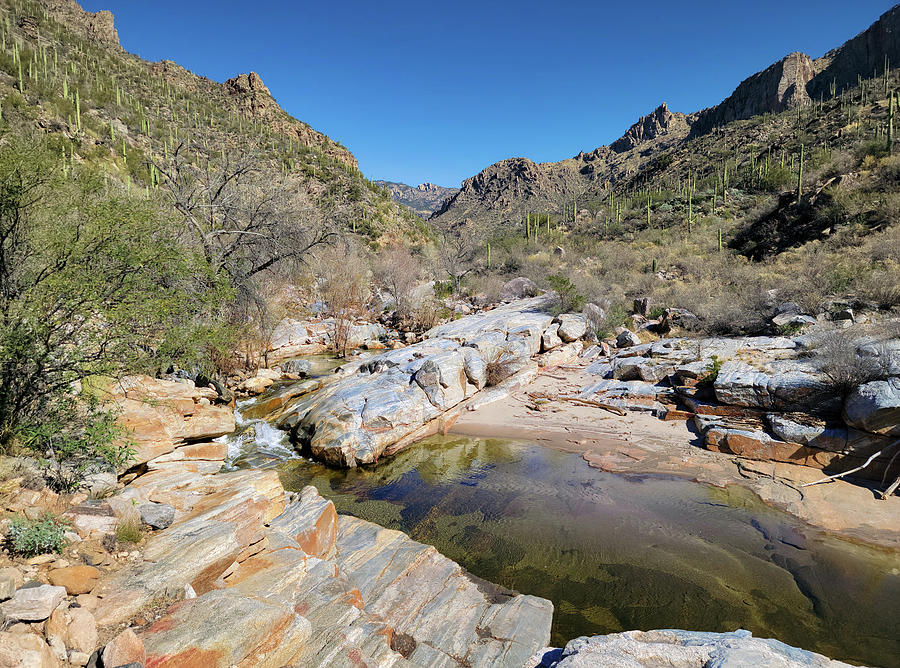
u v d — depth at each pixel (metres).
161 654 2.63
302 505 5.87
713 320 15.33
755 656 3.22
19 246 4.80
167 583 3.39
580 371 14.89
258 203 15.92
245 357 15.98
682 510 7.29
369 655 3.80
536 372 14.98
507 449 10.16
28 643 2.29
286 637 3.21
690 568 5.90
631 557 6.18
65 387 4.52
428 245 47.12
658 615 5.10
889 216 20.72
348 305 23.48
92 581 3.17
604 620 5.05
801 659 3.40
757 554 6.12
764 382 9.59
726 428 9.43
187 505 4.89
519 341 15.02
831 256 18.30
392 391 11.40
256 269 16.16
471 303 27.95
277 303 20.78
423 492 8.32
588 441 10.20
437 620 4.77
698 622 4.97
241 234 15.30
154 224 5.52
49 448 4.58
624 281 24.75
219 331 7.72
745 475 8.20
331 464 9.65
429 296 26.88
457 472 9.15
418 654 4.27
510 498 7.94
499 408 12.51
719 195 47.06
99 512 3.77
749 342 12.48
